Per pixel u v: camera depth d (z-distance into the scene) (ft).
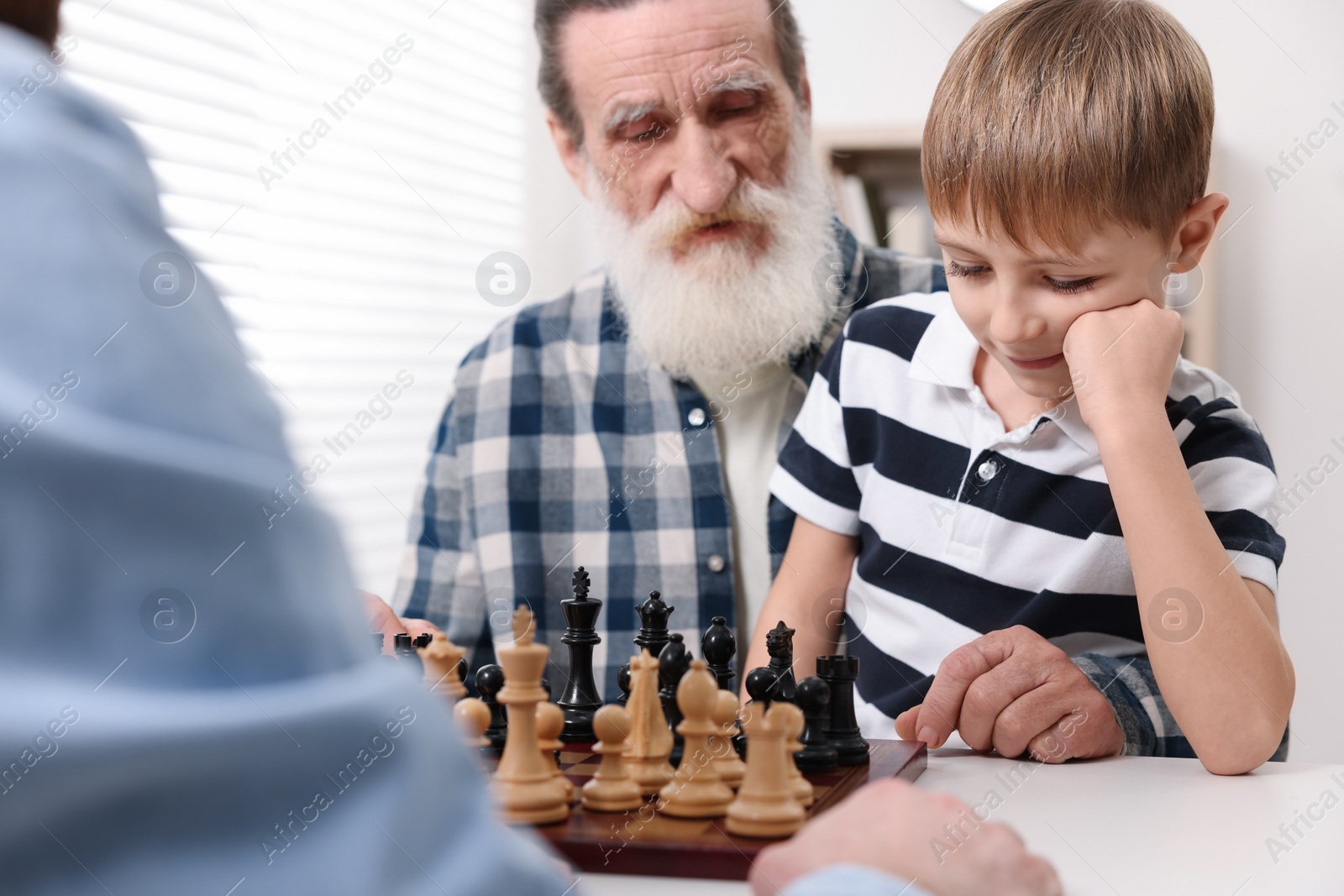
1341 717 6.85
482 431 4.84
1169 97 2.85
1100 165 2.76
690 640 4.50
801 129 4.67
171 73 5.41
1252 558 3.00
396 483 7.12
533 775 2.00
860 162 7.04
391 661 1.18
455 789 1.10
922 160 3.15
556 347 4.90
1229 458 3.21
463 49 7.75
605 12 4.35
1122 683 2.89
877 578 3.64
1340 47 6.84
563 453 4.78
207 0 5.63
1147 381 2.92
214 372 1.07
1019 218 2.83
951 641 3.43
